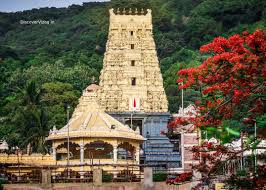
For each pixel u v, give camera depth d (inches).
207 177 1845.5
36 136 5595.5
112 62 6048.2
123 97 5949.8
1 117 6614.2
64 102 7386.8
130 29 6131.9
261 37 1779.0
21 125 5846.5
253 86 1771.7
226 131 1514.5
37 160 4126.5
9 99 7381.9
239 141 2459.4
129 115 5802.2
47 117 6195.9
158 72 6072.8
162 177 3484.3
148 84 6023.6
